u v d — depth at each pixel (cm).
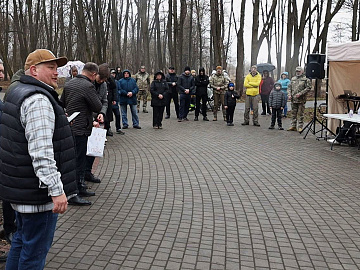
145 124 1431
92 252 404
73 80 550
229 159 847
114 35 3278
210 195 599
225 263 385
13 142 267
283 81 1686
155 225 478
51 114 271
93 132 595
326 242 437
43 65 288
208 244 427
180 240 436
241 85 2656
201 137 1140
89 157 655
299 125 1264
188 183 663
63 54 4078
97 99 554
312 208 546
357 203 568
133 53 4731
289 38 2720
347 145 1025
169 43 3194
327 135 1138
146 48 3191
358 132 1037
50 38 3628
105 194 600
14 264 296
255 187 644
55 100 283
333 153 921
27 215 277
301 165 797
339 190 629
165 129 1304
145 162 818
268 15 2495
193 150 946
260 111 1956
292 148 980
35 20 3662
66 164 286
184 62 4925
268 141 1077
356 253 411
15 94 271
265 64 2147
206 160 838
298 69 1255
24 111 264
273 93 1291
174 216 510
